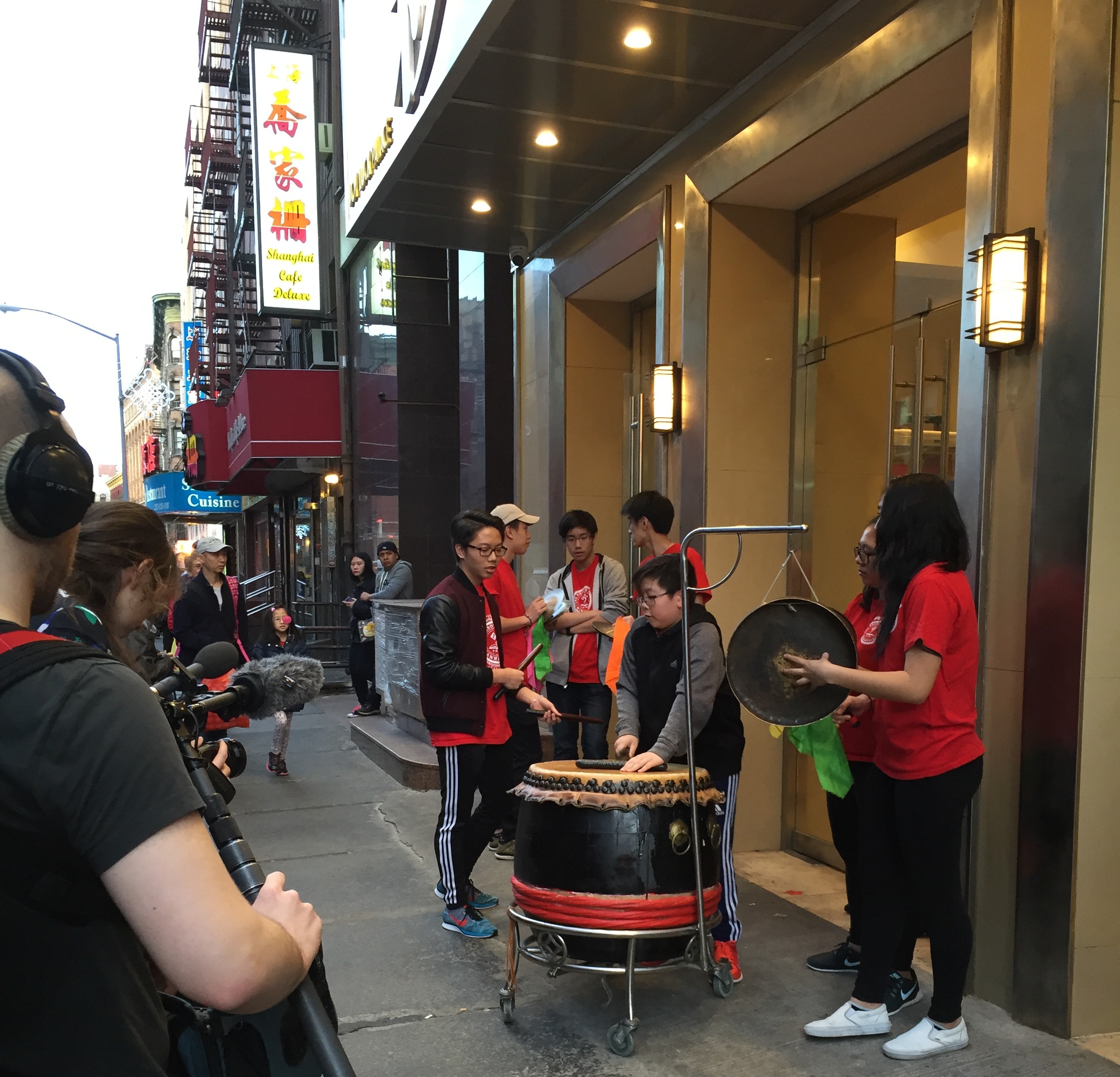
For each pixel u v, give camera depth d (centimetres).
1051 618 265
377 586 820
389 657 735
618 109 446
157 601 156
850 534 423
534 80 415
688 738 259
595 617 455
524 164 509
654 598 299
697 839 256
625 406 613
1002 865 283
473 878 418
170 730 92
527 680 430
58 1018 83
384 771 634
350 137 639
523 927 350
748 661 277
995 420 288
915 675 247
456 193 550
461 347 935
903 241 392
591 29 373
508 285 877
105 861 82
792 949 336
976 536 291
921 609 250
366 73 586
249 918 89
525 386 682
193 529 3928
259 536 2455
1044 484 267
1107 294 253
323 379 1309
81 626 138
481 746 351
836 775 292
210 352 2073
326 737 762
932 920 255
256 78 1262
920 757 254
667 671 305
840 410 431
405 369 1124
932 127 364
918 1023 276
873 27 345
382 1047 267
